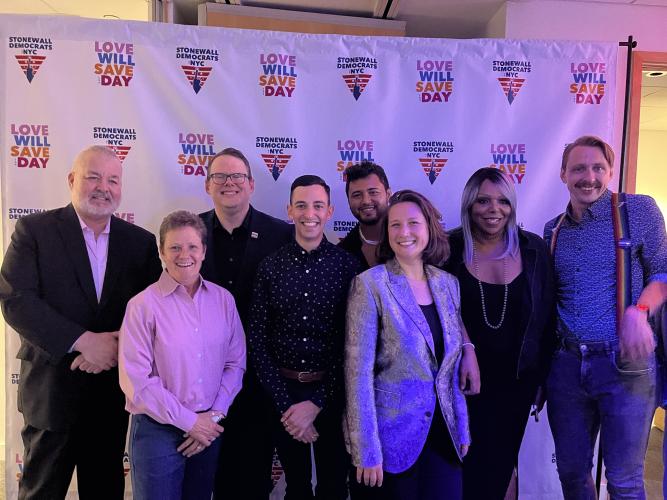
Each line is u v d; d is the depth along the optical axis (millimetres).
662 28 2758
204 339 1562
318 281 1646
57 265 1712
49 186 2080
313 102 2193
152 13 2719
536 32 2771
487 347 1707
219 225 1904
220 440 1649
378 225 1959
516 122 2240
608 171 1769
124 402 1859
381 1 2760
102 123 2088
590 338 1746
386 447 1472
